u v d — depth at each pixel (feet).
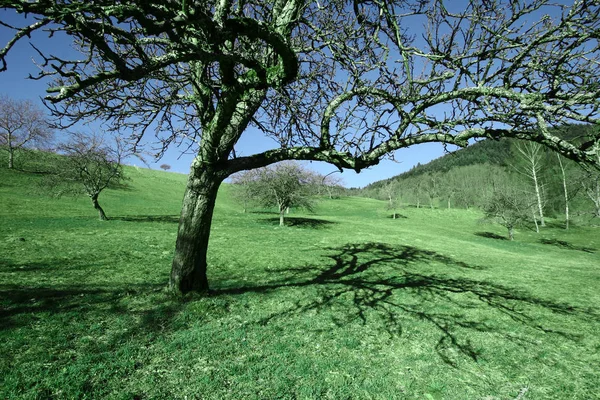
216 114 20.94
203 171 23.21
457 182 377.30
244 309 25.38
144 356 17.06
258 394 14.53
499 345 22.98
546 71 16.97
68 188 93.30
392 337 22.85
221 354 18.02
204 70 16.16
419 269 51.06
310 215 196.75
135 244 56.29
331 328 23.36
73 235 61.62
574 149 13.64
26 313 21.06
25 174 155.43
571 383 18.17
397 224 171.53
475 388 16.94
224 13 14.94
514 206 143.02
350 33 21.15
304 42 24.18
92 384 14.14
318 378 16.39
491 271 56.13
